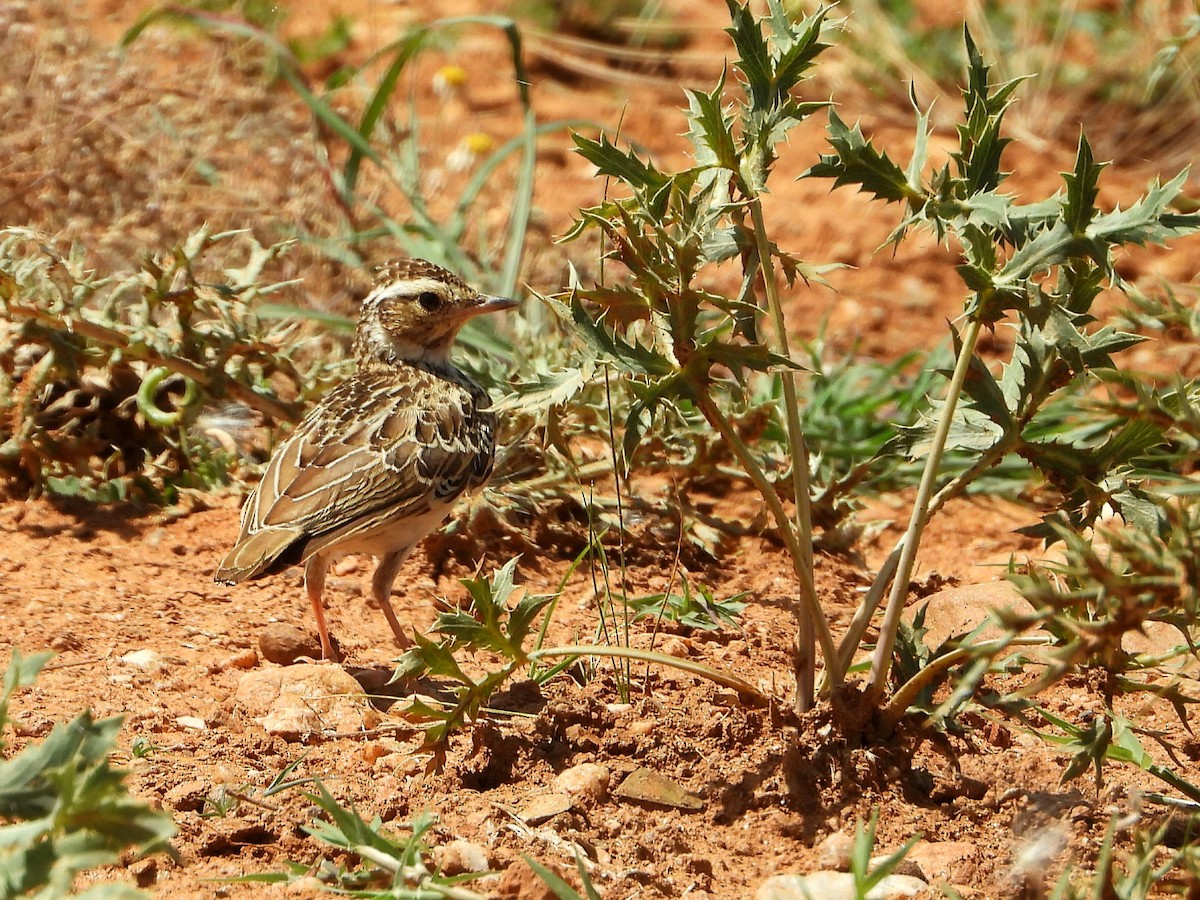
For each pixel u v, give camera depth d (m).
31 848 5.55
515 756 8.38
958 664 8.21
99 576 11.36
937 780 8.23
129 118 16.62
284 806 7.87
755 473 7.92
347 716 9.21
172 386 13.49
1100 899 6.34
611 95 23.45
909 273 19.50
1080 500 7.86
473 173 20.44
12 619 10.38
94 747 5.79
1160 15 23.19
